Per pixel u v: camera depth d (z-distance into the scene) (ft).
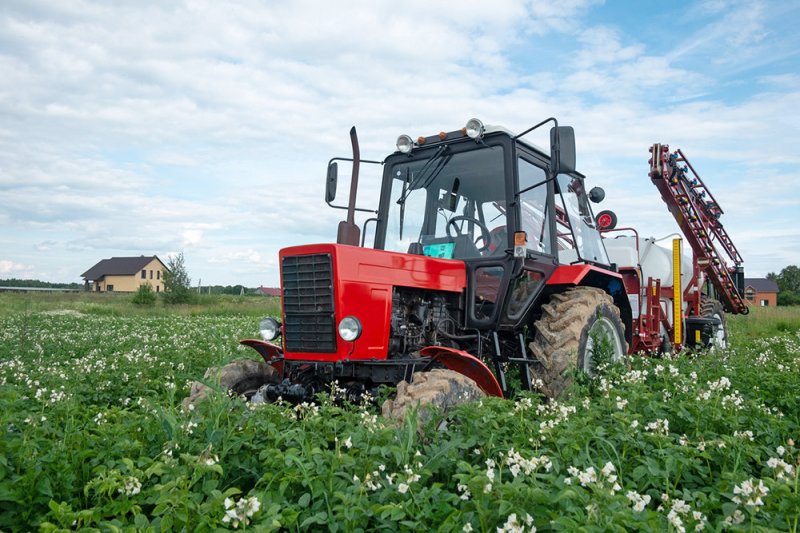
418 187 20.56
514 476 9.27
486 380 14.97
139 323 61.26
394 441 11.03
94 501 9.80
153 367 24.32
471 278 18.65
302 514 8.91
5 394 14.12
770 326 63.46
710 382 17.56
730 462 11.48
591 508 8.04
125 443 10.87
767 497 8.88
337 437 11.76
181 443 11.35
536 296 19.69
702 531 8.38
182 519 8.10
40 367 23.43
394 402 13.73
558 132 16.48
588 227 23.95
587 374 17.76
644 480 10.68
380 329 16.40
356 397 15.97
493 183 19.21
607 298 20.95
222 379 17.80
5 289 220.64
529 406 13.67
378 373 16.26
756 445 12.69
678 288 30.40
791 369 23.25
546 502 8.36
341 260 16.15
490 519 8.29
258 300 131.13
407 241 20.35
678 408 14.35
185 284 113.91
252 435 11.64
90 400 19.33
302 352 16.88
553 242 20.66
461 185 19.77
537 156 20.61
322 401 14.07
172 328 51.90
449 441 11.46
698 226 35.45
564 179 22.54
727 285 39.68
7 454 10.48
